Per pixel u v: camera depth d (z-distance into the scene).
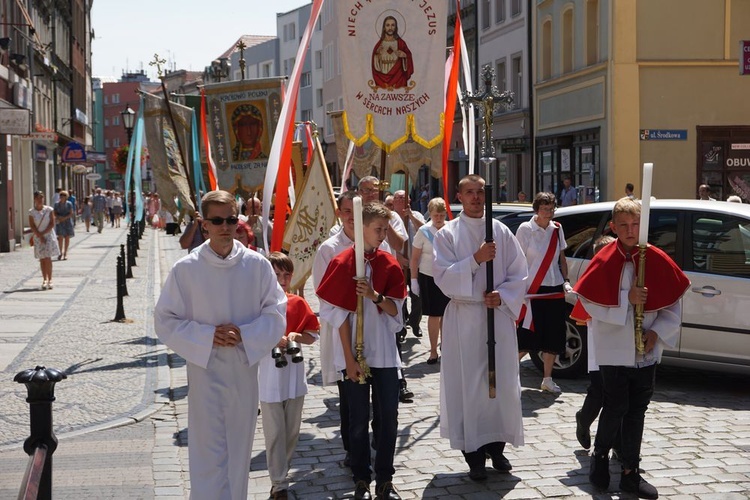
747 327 8.54
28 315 15.05
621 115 27.70
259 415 8.32
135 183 11.75
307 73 74.31
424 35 8.58
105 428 7.89
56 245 19.23
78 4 62.19
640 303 5.82
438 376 9.88
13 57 31.09
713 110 27.73
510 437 6.38
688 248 8.94
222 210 4.95
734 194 27.94
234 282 5.00
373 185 8.59
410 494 6.08
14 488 6.17
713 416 8.02
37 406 4.11
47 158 42.62
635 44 27.55
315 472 6.64
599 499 5.91
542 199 9.06
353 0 8.51
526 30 35.97
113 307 16.17
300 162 13.93
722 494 5.97
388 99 8.64
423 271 10.40
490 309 6.26
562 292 9.11
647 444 7.12
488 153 18.47
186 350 4.89
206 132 11.36
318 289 6.03
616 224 5.95
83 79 66.12
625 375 5.94
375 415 6.52
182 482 6.42
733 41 27.55
